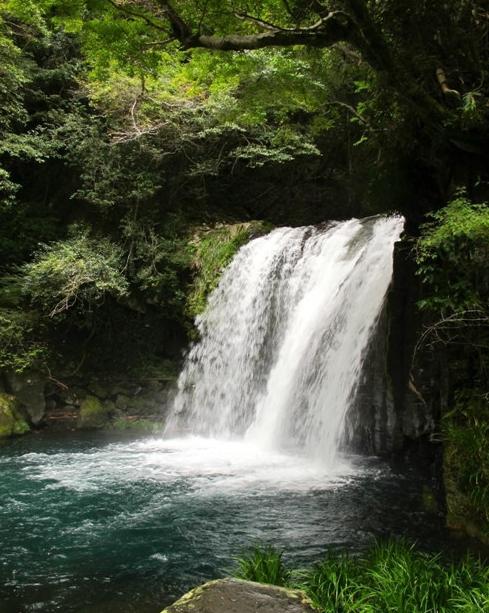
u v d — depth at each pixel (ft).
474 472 21.81
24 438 43.68
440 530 22.68
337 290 38.29
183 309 49.83
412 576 15.67
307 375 37.99
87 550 21.93
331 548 21.44
